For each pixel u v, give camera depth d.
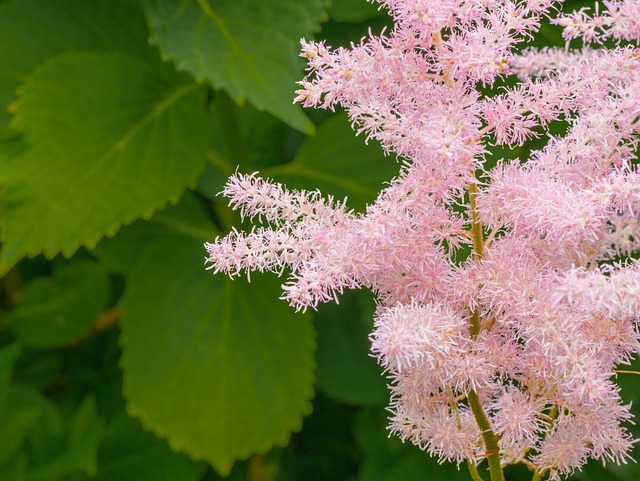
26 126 0.72
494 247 0.51
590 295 0.47
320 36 0.73
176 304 0.75
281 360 0.74
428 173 0.49
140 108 0.74
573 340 0.49
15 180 0.70
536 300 0.49
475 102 0.50
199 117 0.74
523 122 0.51
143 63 0.75
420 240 0.50
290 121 0.66
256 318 0.75
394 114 0.51
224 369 0.74
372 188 0.74
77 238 0.70
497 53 0.49
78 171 0.71
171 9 0.69
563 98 0.51
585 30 0.52
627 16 0.52
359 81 0.50
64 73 0.73
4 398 0.73
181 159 0.73
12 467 0.76
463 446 0.52
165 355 0.74
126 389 0.74
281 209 0.52
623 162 0.49
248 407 0.74
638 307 0.48
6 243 0.69
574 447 0.52
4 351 0.74
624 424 0.71
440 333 0.49
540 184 0.49
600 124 0.51
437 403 0.52
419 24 0.49
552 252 0.52
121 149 0.72
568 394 0.50
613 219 0.53
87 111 0.73
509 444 0.53
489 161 0.62
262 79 0.67
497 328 0.52
